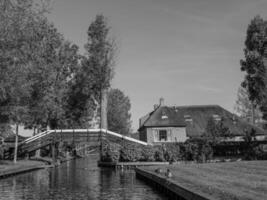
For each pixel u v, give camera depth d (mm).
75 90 68688
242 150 51094
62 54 64562
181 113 67125
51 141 58781
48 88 52188
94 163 65312
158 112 63656
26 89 31594
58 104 61875
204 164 31406
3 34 26406
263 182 17922
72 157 89812
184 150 46406
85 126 73812
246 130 56969
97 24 61031
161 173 26188
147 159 46406
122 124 103312
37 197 21016
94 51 60875
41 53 34594
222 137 52594
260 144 49469
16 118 36000
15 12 27344
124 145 47094
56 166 54594
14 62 28000
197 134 61938
